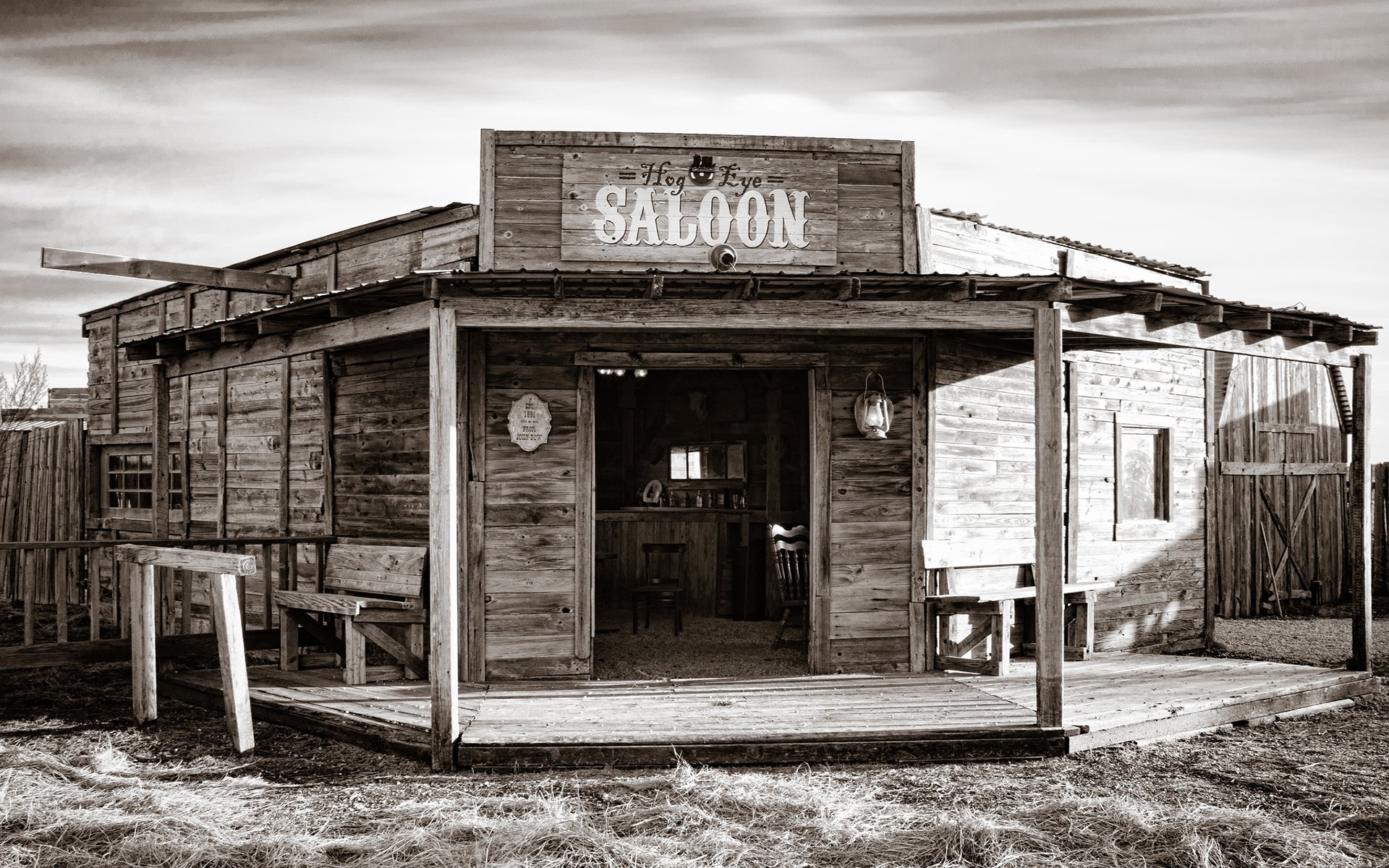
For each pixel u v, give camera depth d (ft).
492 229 26.03
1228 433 47.47
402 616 27.66
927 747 21.17
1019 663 29.99
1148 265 37.45
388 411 30.76
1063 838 16.96
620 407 45.34
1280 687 26.53
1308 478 50.85
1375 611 46.65
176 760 22.07
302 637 32.17
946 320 21.80
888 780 20.03
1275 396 50.01
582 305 21.30
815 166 26.91
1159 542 36.35
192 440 41.45
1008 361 31.01
